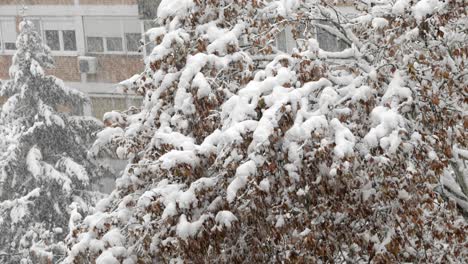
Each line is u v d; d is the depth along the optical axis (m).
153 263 11.23
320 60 11.09
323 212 10.37
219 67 11.23
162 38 11.87
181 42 11.43
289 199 10.21
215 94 11.24
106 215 11.55
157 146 11.62
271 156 9.82
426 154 10.23
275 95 10.09
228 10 11.93
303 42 11.38
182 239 10.20
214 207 10.40
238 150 9.95
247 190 9.97
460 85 11.04
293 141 9.85
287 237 10.91
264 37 11.83
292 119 9.97
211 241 10.41
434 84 10.78
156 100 11.86
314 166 9.86
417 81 10.80
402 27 10.66
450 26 11.41
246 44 12.23
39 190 24.70
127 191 12.48
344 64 11.49
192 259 10.70
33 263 23.17
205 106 10.97
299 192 9.96
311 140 9.80
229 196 9.74
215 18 12.08
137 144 12.61
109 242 11.20
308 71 10.72
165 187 10.73
